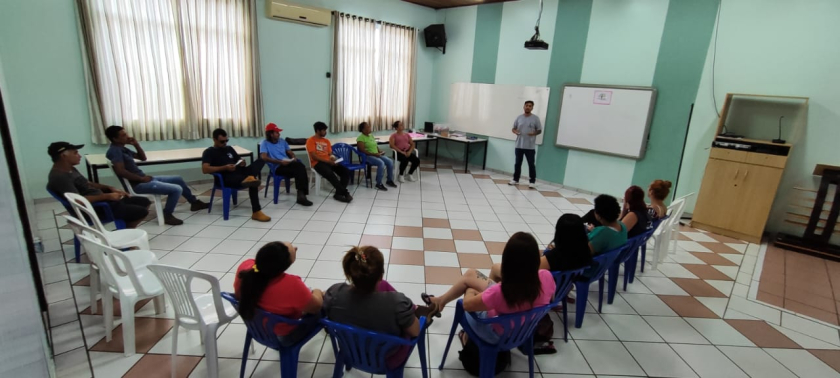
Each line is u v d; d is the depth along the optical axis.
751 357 2.37
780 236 4.32
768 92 4.34
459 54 7.38
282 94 5.81
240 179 4.05
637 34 5.19
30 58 3.78
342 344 1.68
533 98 6.42
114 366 1.98
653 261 3.49
